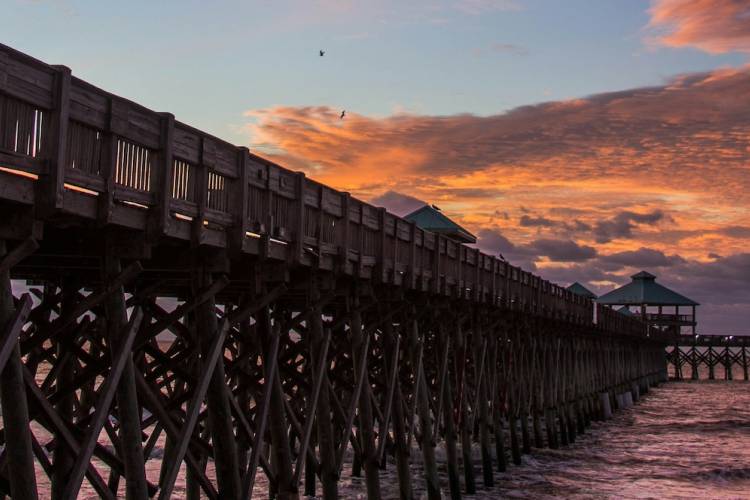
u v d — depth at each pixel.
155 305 11.52
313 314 14.38
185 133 9.70
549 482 27.19
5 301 7.49
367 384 16.55
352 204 15.09
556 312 35.88
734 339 111.56
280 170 12.20
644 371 81.88
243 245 10.91
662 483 28.48
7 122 7.22
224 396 10.97
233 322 11.86
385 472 26.53
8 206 7.67
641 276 114.94
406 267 18.20
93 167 8.27
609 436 41.50
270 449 20.84
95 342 13.45
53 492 10.91
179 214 9.69
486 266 25.34
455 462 22.25
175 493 22.06
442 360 21.81
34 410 8.87
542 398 35.47
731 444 39.50
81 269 11.16
